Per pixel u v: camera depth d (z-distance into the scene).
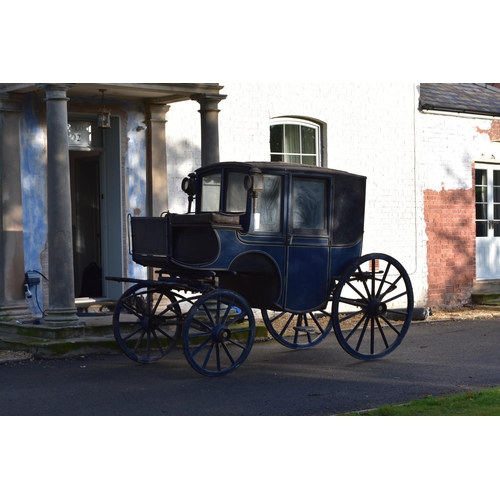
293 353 9.86
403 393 7.44
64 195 9.57
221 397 7.28
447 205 15.09
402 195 14.43
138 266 11.69
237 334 10.54
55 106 9.51
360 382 7.98
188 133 12.08
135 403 7.02
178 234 8.62
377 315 9.30
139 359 9.03
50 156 9.53
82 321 9.73
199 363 9.09
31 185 10.75
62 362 9.09
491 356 9.55
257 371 8.61
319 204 8.92
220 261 8.18
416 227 14.62
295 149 13.34
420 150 14.67
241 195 8.80
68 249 9.62
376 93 14.08
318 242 8.88
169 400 7.14
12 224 10.48
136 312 9.06
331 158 13.55
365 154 13.96
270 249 8.52
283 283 8.67
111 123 11.58
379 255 9.23
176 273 8.82
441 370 8.64
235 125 12.50
